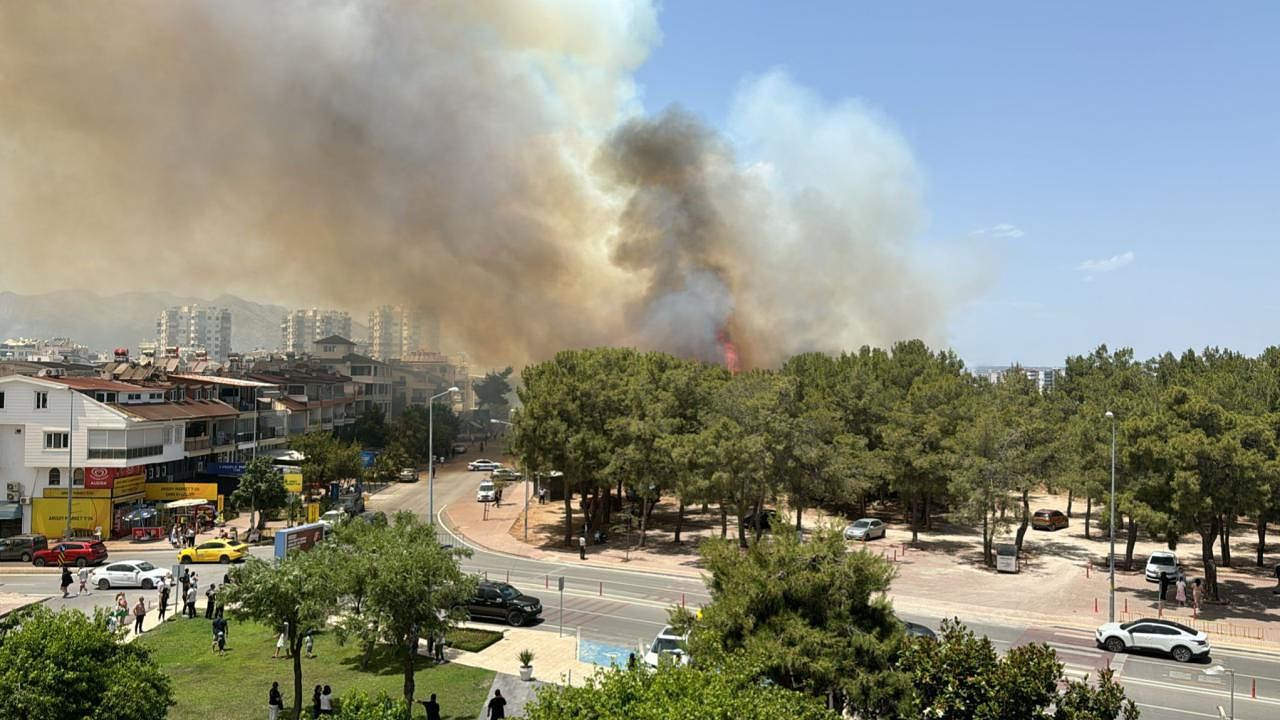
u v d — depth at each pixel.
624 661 37.12
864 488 67.62
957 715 20.86
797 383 78.38
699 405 74.81
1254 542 70.69
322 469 86.06
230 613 30.00
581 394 68.69
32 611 22.89
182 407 82.06
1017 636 42.91
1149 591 53.06
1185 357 89.38
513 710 30.94
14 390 69.75
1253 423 48.25
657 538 72.12
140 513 70.38
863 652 22.72
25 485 69.88
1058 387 102.56
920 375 89.12
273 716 29.56
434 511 87.12
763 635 23.02
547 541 70.69
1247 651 40.47
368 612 28.84
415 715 30.12
